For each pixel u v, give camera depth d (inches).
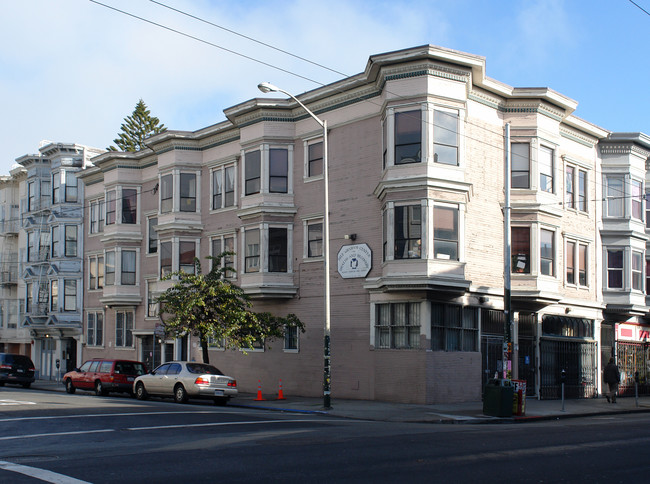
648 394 1339.8
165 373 975.6
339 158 1079.6
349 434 572.4
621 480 383.2
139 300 1476.4
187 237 1306.6
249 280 1136.2
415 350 939.3
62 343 1733.5
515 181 1073.5
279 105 1135.0
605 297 1244.5
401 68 964.6
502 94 1065.5
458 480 376.2
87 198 1680.6
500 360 1045.8
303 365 1096.8
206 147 1311.5
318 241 1106.7
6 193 2023.9
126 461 428.8
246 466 413.7
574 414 866.1
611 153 1267.2
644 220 1304.1
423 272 926.4
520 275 1052.5
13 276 2004.2
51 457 443.2
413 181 942.4
